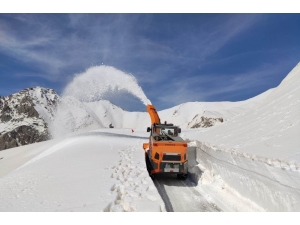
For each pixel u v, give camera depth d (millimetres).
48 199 5934
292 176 4617
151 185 7082
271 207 5371
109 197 5945
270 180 5336
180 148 8641
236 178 7023
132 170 9117
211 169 9266
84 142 19797
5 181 8539
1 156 52188
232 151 7297
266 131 8609
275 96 13477
